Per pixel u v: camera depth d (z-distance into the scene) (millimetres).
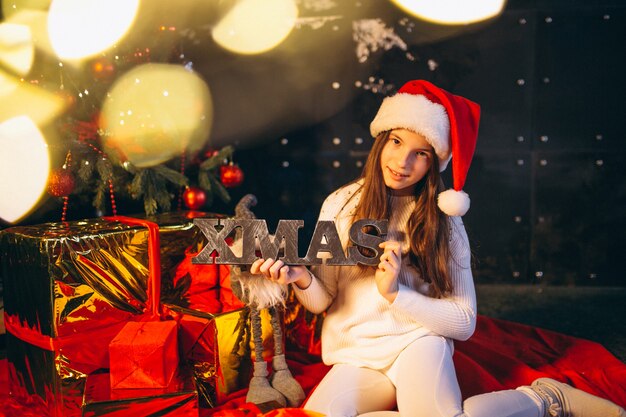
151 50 2625
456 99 1752
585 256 3314
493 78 3184
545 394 1679
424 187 1795
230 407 1938
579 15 3105
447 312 1730
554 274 3346
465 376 2049
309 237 3389
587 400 1676
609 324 2803
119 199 3049
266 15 3211
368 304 1793
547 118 3205
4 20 2592
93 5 2498
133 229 2002
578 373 2174
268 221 3418
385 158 1786
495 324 2639
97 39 2508
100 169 2424
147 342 1807
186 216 2334
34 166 2582
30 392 1980
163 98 2619
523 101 3195
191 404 1789
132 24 2627
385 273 1668
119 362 1812
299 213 3400
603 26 3109
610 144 3201
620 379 2088
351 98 3273
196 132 2918
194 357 1991
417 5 3145
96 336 1944
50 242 1822
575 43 3135
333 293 1925
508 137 3232
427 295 1819
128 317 2016
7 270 1988
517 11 3123
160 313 2086
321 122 3314
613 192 3238
